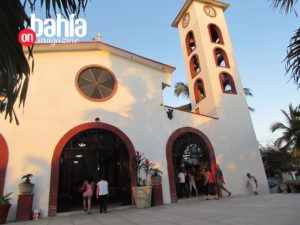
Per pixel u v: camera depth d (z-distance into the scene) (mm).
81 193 14875
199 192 15352
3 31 2010
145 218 8438
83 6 2430
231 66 19594
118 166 14844
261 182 16031
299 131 19453
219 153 15586
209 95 18016
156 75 15602
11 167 10977
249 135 17078
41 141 11789
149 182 12883
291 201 10070
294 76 4625
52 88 12953
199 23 20594
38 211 10508
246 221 6547
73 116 12758
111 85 14266
